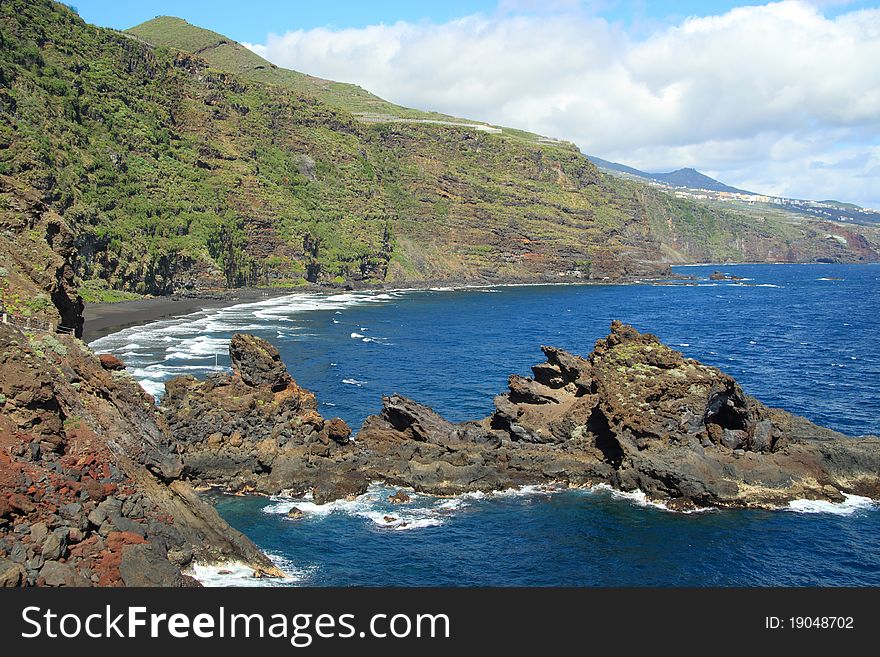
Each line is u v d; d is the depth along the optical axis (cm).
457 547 3806
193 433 4841
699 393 4794
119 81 19775
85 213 14725
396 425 5303
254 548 3481
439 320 14762
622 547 3825
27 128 14562
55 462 2798
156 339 10256
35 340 3409
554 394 5444
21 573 2320
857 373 8650
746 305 19162
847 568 3600
